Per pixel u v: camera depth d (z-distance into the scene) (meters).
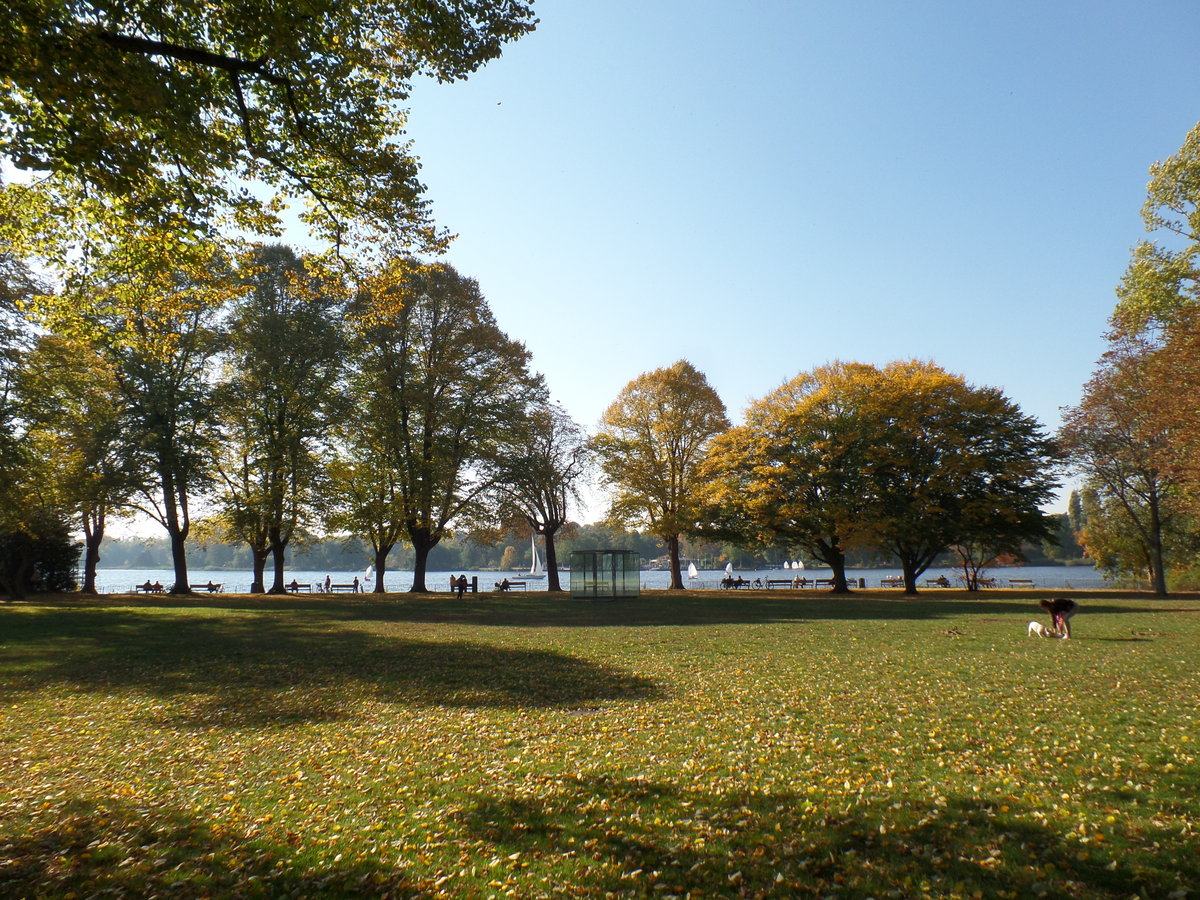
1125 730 8.82
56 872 5.55
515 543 139.12
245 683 13.94
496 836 6.07
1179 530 45.47
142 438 33.03
